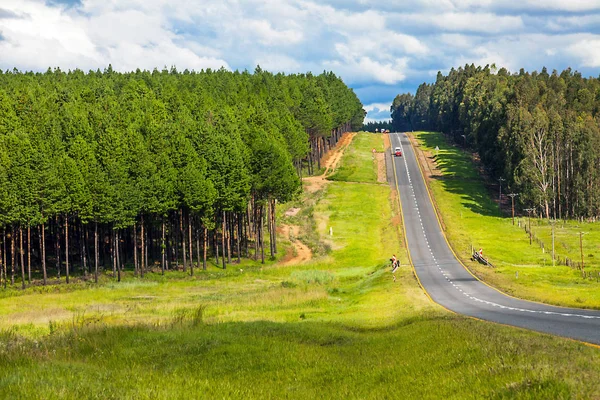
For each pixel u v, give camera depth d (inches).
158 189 3201.3
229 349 1032.8
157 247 3929.6
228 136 3595.0
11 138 2874.0
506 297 2091.5
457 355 800.3
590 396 523.8
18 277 3198.8
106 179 3083.2
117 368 893.8
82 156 3088.1
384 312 1852.9
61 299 2456.9
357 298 2407.7
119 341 1126.4
